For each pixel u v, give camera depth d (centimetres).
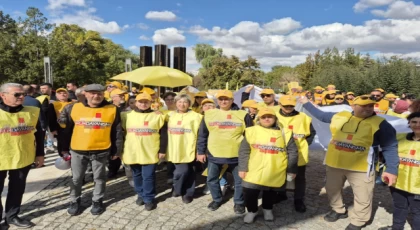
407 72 2006
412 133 372
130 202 490
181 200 504
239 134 448
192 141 482
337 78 2645
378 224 434
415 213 358
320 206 491
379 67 2228
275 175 401
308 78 3656
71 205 442
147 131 459
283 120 458
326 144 548
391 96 983
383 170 408
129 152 460
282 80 4638
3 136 371
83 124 428
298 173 462
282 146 404
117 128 452
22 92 377
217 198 468
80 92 477
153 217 441
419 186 350
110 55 4466
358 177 394
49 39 2820
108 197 509
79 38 3747
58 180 586
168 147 487
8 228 395
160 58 1088
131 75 612
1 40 2547
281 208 481
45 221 419
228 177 602
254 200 419
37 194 514
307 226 424
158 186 568
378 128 380
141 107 471
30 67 2511
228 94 449
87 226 409
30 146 399
